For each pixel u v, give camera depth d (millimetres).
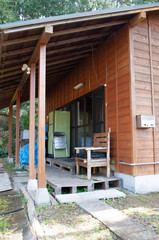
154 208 3076
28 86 7422
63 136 7207
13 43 3311
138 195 3771
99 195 3492
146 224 2445
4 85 6062
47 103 10938
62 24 3348
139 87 4203
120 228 2271
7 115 15234
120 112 4426
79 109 6812
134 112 4051
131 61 4180
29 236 2162
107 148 4414
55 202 3186
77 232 2227
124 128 4254
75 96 7098
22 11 13453
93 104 5750
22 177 5348
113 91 4766
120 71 4504
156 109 4387
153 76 4441
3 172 6176
